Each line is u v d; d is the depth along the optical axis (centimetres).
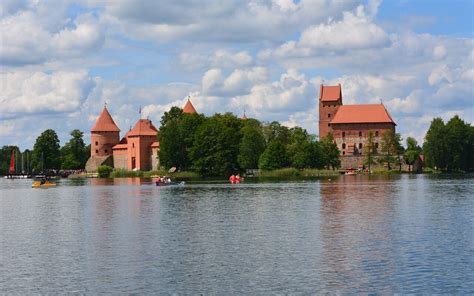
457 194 12175
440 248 5634
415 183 16888
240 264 5106
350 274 4709
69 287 4491
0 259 5478
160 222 7869
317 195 12306
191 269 4950
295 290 4319
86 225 7725
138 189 15750
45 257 5544
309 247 5806
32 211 9825
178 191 14412
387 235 6438
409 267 4888
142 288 4428
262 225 7431
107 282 4603
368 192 13038
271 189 14638
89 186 18325
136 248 5894
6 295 4328
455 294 4178
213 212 9050
